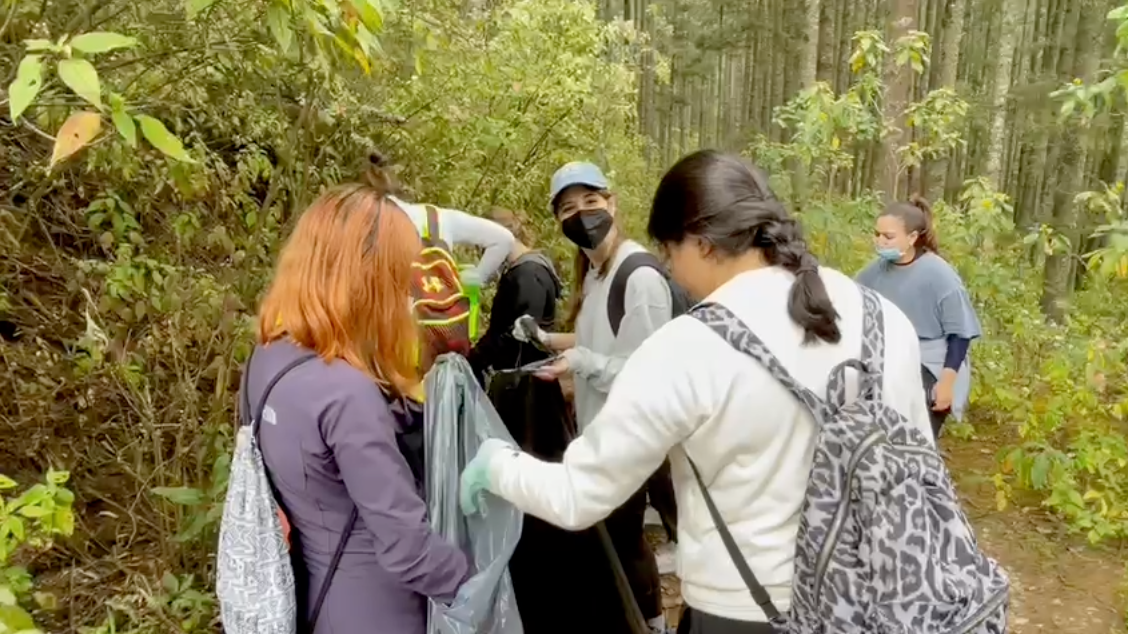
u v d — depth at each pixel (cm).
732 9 2364
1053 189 1375
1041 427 511
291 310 158
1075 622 376
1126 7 337
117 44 155
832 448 139
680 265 160
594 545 245
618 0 2016
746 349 143
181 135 356
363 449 153
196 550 292
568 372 254
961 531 139
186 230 321
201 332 307
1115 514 440
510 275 321
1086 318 686
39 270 333
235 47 293
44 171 303
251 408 162
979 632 135
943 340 390
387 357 164
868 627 136
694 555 153
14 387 306
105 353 305
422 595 170
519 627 184
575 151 646
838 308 153
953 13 1584
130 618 270
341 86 404
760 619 148
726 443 144
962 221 614
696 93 2953
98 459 316
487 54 561
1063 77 1403
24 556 283
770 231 151
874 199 634
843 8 2120
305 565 164
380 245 159
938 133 612
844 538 137
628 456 148
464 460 178
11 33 228
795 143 589
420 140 514
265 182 418
